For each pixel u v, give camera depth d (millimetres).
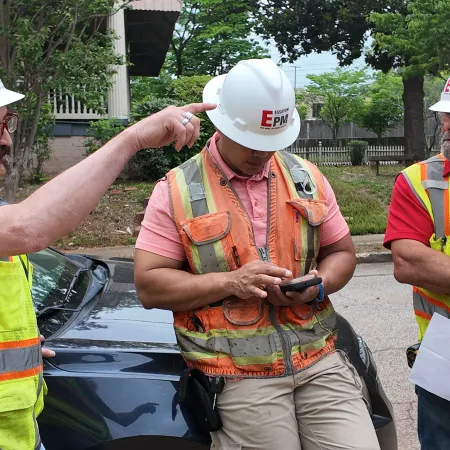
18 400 1581
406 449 3361
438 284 2066
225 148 2168
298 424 2154
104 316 2707
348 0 19984
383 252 8508
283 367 2088
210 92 2301
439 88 30188
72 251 8578
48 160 12555
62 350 2346
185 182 2191
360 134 30297
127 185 11508
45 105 10438
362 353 2783
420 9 13648
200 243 2113
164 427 2166
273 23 21703
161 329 2611
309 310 2203
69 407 2219
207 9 25531
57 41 8711
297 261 2227
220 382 2080
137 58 20312
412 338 5117
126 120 12484
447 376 2023
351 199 11883
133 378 2260
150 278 2143
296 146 22234
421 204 2162
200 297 2080
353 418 2084
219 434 2109
